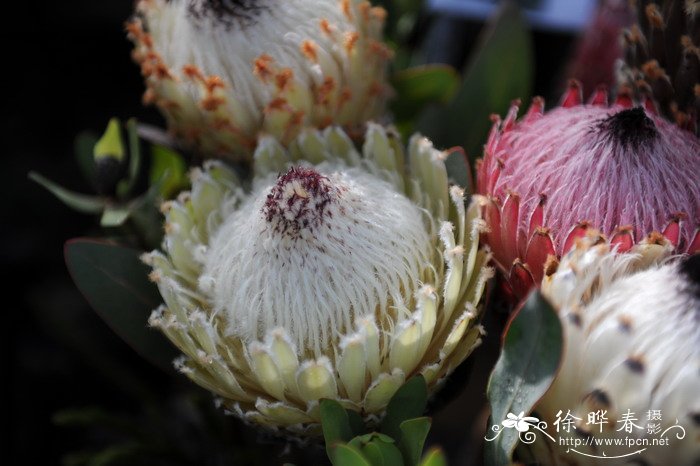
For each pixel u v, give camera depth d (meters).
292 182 0.38
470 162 0.47
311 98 0.42
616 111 0.40
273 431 0.39
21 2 0.65
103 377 0.57
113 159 0.45
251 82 0.42
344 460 0.35
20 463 0.57
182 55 0.43
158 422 0.52
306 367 0.36
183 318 0.39
